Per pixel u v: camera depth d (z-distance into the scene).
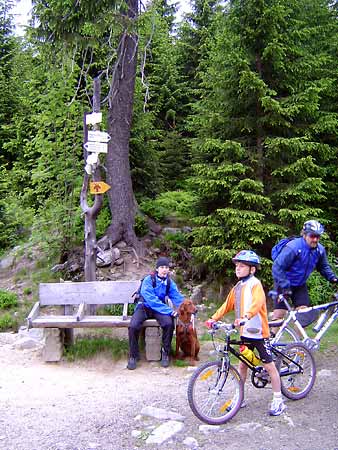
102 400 4.77
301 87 8.88
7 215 11.26
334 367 5.78
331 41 10.55
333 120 8.98
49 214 9.77
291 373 4.59
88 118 7.25
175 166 13.38
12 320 8.19
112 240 9.48
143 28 9.32
